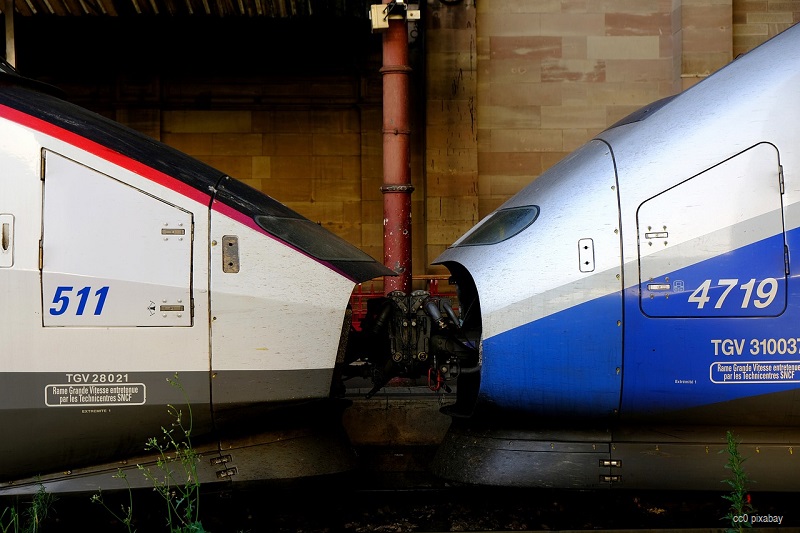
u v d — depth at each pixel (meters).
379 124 13.54
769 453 5.22
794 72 5.29
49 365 4.93
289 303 5.18
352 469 5.54
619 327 5.15
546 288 5.24
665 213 5.17
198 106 13.43
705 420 5.22
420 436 7.05
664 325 5.11
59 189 4.97
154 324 5.00
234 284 5.10
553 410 5.32
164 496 4.82
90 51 13.24
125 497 5.20
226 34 13.30
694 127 5.32
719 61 12.88
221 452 5.26
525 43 13.22
